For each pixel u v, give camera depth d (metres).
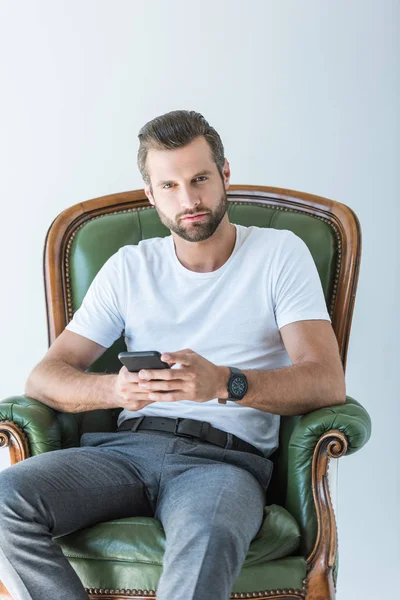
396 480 2.90
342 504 2.93
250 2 2.84
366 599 2.94
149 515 1.92
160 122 2.06
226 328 2.07
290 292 2.04
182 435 1.98
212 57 2.86
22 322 2.95
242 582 1.69
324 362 1.93
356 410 1.86
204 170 2.03
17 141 2.91
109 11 2.87
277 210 2.40
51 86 2.90
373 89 2.83
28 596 1.67
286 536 1.75
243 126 2.87
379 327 2.87
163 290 2.14
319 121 2.85
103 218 2.42
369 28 2.82
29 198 2.92
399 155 2.83
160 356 1.77
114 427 2.27
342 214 2.34
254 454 1.97
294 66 2.84
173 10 2.85
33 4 2.88
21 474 1.76
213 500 1.66
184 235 2.05
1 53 2.90
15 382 2.96
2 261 2.94
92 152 2.90
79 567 1.75
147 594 1.70
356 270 2.27
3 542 1.68
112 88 2.88
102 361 2.29
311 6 2.82
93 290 2.21
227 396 1.85
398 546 2.92
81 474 1.84
